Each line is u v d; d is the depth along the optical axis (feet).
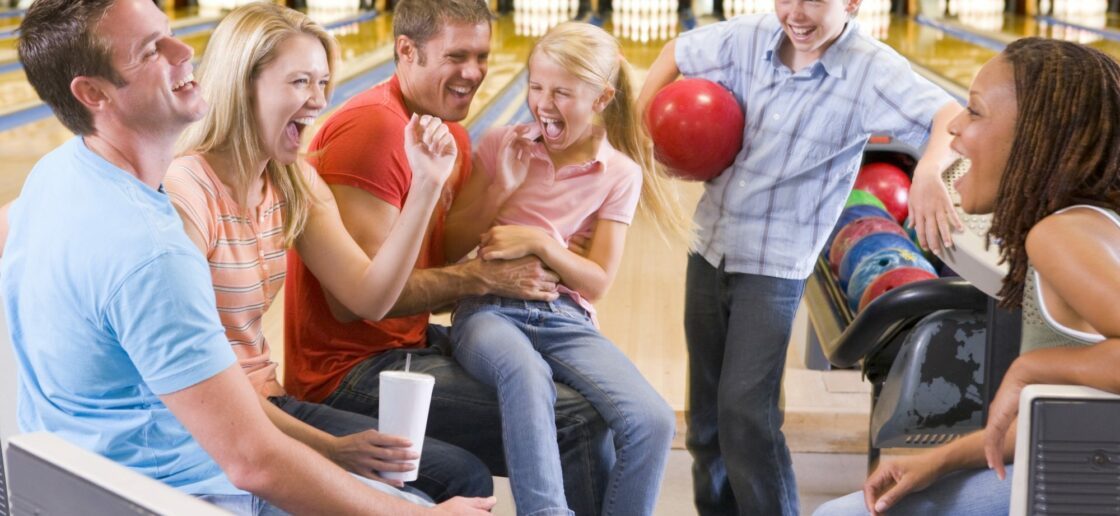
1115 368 3.51
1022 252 4.03
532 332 5.86
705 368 6.98
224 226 4.86
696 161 6.50
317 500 3.97
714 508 7.09
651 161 6.40
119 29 3.86
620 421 5.52
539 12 32.17
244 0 32.78
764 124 6.54
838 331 7.55
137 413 4.11
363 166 5.63
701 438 7.06
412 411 4.82
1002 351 5.32
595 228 6.25
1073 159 3.83
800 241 6.49
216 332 3.89
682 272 11.91
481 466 5.50
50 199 4.01
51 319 3.97
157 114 4.02
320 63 4.99
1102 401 3.32
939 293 5.88
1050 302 3.87
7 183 13.51
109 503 2.76
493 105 18.13
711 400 7.02
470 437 5.73
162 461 4.17
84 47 3.85
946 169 5.94
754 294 6.51
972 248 5.30
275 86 4.85
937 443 6.18
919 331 5.90
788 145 6.44
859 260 8.04
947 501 4.29
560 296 6.10
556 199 6.12
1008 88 4.03
